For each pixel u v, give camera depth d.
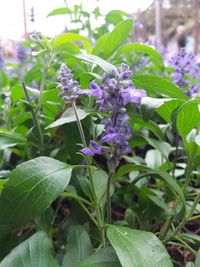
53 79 0.32
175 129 0.16
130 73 0.14
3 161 0.23
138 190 0.21
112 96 0.14
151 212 0.19
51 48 0.22
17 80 0.37
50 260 0.13
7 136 0.20
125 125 0.14
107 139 0.13
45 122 0.23
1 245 0.16
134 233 0.13
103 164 0.26
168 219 0.18
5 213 0.13
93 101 0.21
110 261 0.13
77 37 0.21
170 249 0.20
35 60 0.41
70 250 0.14
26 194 0.14
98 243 0.18
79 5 0.34
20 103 0.23
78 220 0.18
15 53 0.42
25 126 0.23
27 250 0.13
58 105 0.22
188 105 0.15
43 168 0.14
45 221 0.16
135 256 0.12
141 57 0.35
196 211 0.18
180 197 0.16
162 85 0.21
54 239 0.20
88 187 0.17
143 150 0.30
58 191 0.14
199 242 0.16
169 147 0.21
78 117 0.16
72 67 0.29
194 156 0.17
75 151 0.18
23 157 0.24
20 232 0.20
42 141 0.21
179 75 0.27
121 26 0.22
